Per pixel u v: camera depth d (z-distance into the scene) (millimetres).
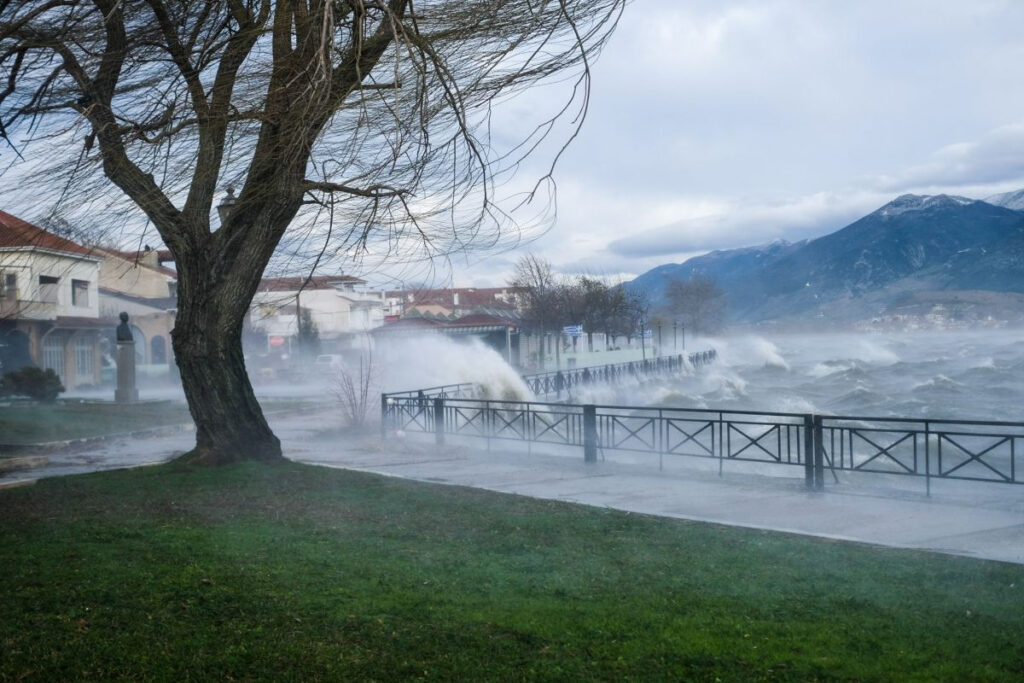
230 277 12445
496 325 53250
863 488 11141
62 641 5148
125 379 31234
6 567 6977
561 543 7953
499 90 8086
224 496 10508
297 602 5988
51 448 18703
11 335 37656
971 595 6055
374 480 11656
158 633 5332
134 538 8164
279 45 8242
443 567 7031
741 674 4652
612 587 6430
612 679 4598
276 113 8227
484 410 16422
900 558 7180
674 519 9125
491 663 4844
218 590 6262
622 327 72750
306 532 8461
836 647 5055
